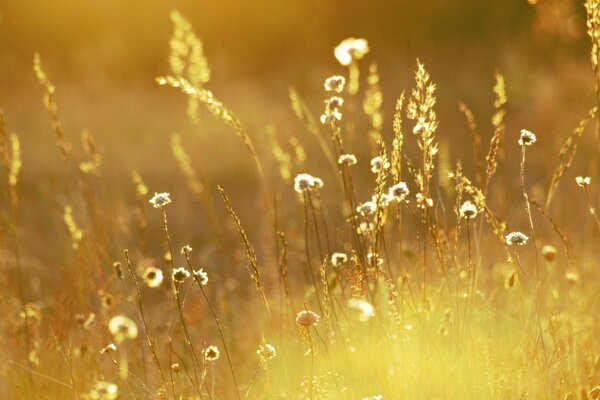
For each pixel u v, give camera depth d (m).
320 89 20.80
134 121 17.80
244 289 8.34
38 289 7.79
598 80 5.12
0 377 5.78
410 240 7.71
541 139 14.75
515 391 4.72
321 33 25.33
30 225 10.52
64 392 5.45
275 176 13.12
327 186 12.76
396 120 4.69
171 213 12.41
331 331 4.71
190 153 15.47
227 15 25.39
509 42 21.77
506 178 12.60
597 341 5.39
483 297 5.17
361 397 4.63
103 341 5.74
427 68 20.91
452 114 17.36
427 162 4.71
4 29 24.88
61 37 25.25
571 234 7.68
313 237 8.52
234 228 10.52
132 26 24.73
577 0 20.66
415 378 4.62
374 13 25.48
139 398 5.22
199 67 7.65
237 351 6.36
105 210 7.79
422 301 4.75
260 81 22.14
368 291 4.89
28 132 17.48
